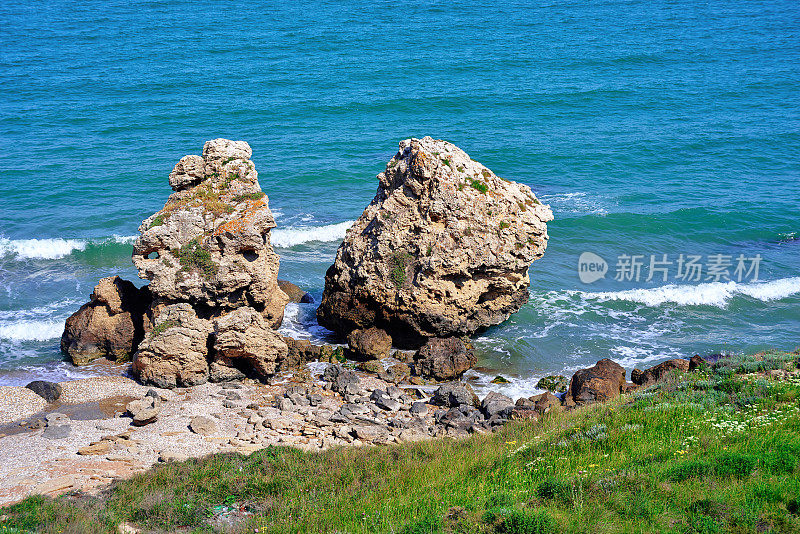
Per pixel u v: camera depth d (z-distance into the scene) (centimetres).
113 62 8519
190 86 7644
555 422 2242
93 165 5528
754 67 8581
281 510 1722
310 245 4434
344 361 3161
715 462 1596
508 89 7619
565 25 10625
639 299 3750
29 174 5303
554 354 3219
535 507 1538
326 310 3375
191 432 2388
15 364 3025
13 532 1555
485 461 1927
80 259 4162
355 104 7081
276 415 2573
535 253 3262
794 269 4084
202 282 2956
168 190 5134
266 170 5497
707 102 7362
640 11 11712
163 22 10681
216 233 2962
